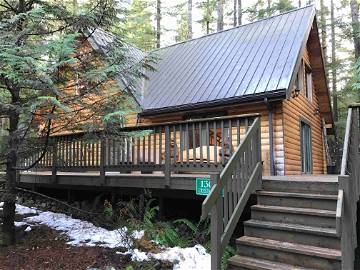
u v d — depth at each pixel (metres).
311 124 12.92
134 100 6.31
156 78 12.08
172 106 9.95
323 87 13.81
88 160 7.89
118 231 6.06
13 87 5.49
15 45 4.95
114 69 5.59
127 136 6.13
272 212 5.04
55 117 5.45
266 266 4.27
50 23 6.23
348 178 3.88
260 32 11.96
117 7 6.17
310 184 5.15
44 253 5.50
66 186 8.92
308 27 10.85
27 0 5.99
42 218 7.84
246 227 5.04
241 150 5.15
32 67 4.76
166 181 6.47
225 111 9.68
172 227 6.53
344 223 3.83
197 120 6.23
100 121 5.88
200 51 12.76
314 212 4.62
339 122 19.34
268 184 5.60
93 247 5.67
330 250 4.20
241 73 9.98
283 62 9.53
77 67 5.97
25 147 5.72
